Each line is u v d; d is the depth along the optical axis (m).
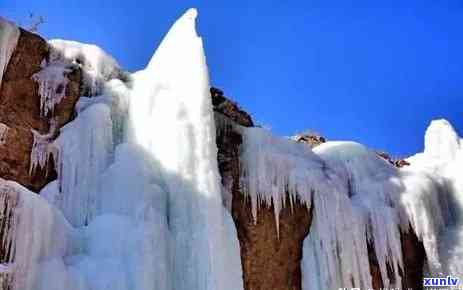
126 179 13.88
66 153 14.18
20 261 10.88
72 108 15.23
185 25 16.73
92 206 13.80
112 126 15.14
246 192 16.58
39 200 11.68
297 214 17.08
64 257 12.05
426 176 21.09
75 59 16.22
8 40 14.49
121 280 12.10
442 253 19.64
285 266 16.56
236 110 18.30
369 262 18.03
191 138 14.84
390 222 18.62
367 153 20.53
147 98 15.45
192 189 14.35
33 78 14.86
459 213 21.45
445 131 23.81
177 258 13.77
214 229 14.04
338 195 17.92
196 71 15.73
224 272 13.79
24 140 13.84
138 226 13.09
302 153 18.56
